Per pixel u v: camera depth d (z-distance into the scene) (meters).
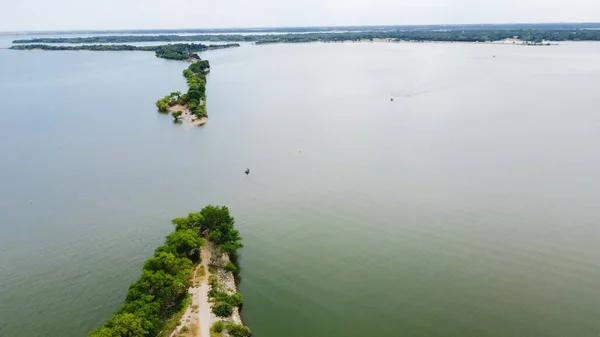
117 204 118.75
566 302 77.81
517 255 90.69
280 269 88.31
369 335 71.31
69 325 75.31
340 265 89.50
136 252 96.25
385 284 83.62
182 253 83.38
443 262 89.56
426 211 108.88
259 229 103.38
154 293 71.56
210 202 118.00
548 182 120.81
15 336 73.12
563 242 94.31
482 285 82.69
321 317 75.31
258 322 73.75
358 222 105.19
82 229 106.38
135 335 62.06
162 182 132.00
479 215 106.00
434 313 76.19
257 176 134.00
